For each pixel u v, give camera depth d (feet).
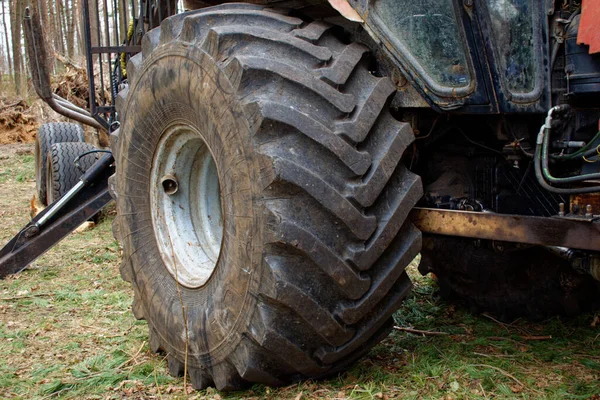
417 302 14.34
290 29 9.82
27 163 48.96
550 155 8.96
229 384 9.96
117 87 20.74
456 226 9.38
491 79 8.82
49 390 10.77
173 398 10.33
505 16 8.71
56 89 49.73
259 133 8.79
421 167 11.50
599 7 8.02
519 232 8.79
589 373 10.32
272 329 8.91
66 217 18.90
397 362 10.76
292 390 9.82
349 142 8.81
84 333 13.56
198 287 10.60
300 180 8.53
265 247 8.75
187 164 11.68
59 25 89.86
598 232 8.13
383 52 9.52
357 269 8.90
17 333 13.51
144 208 11.97
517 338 11.91
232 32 9.57
